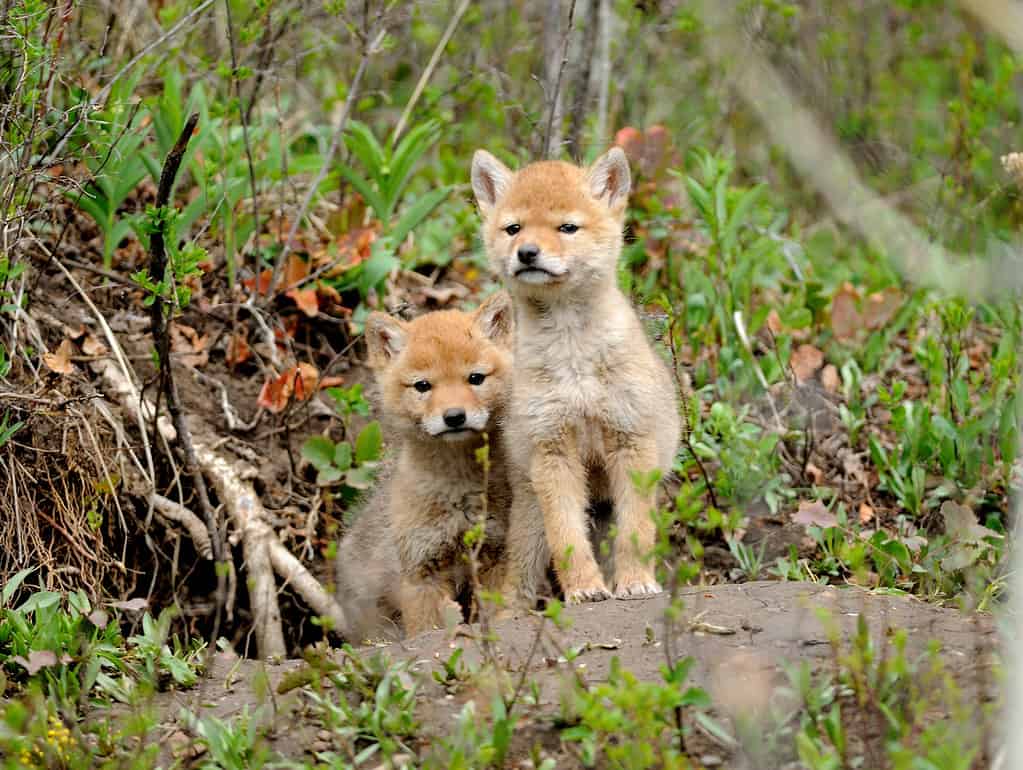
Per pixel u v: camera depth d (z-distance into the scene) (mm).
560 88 14719
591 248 10180
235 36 14227
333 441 12633
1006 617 7840
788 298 14352
